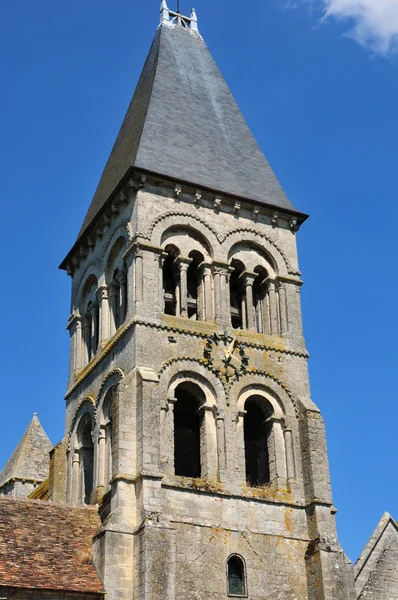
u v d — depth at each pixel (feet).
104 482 162.09
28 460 238.27
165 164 180.14
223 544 149.59
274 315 178.81
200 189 179.93
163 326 164.86
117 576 139.85
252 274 180.45
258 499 156.46
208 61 215.92
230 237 180.24
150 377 156.87
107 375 169.17
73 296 197.26
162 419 156.56
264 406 169.37
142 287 166.71
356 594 153.58
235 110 208.13
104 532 143.02
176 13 222.48
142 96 202.08
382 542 163.12
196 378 164.14
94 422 170.71
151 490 147.13
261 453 169.07
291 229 188.44
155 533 141.59
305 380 173.06
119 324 175.01
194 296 177.47
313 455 162.40
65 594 135.03
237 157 194.49
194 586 143.95
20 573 135.23
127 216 176.96
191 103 200.23
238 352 169.89
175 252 175.94
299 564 153.79
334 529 156.87
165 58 207.31
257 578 149.59
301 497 160.25
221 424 160.97
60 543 146.10
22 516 149.18
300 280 183.83
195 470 173.99
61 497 175.94
